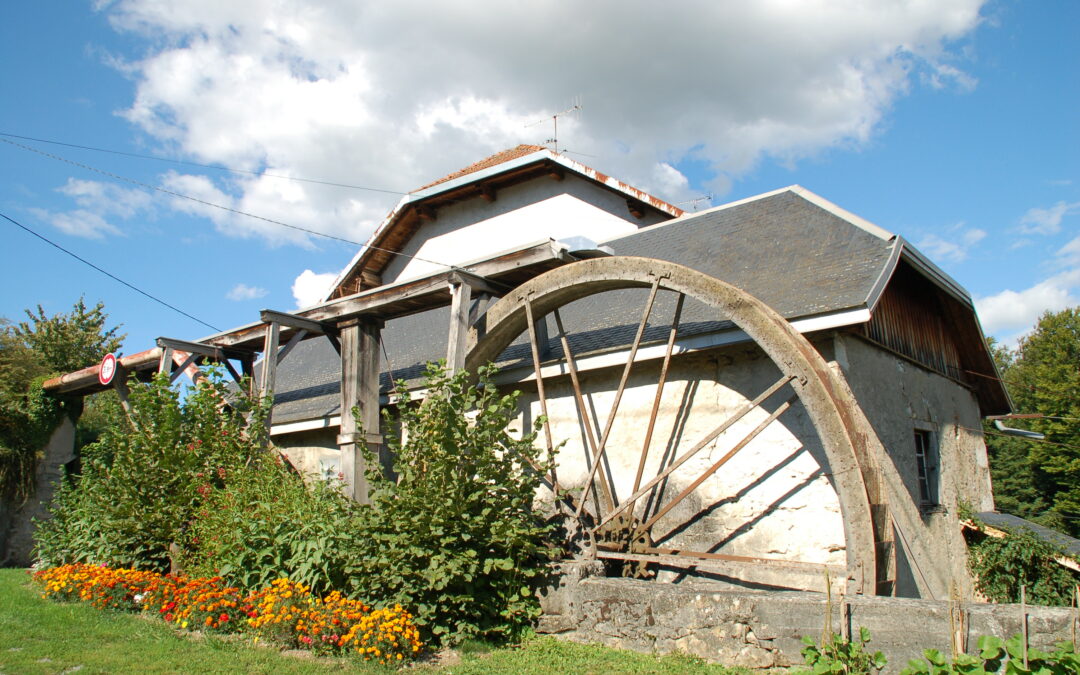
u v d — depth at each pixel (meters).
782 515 6.66
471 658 5.20
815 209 8.43
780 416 6.86
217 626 5.43
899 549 6.83
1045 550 8.33
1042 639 4.04
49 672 4.33
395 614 5.25
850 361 6.92
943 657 3.88
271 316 9.20
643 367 7.86
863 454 5.88
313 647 5.00
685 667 5.06
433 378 6.24
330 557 5.87
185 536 7.11
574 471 8.15
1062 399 22.16
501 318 8.00
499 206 14.95
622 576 7.19
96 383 12.41
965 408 10.57
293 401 12.16
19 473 12.53
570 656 5.32
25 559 12.45
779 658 4.93
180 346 10.26
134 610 6.18
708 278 6.57
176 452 7.73
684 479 7.32
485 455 6.00
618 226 13.51
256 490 6.95
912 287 9.13
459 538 5.78
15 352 13.78
